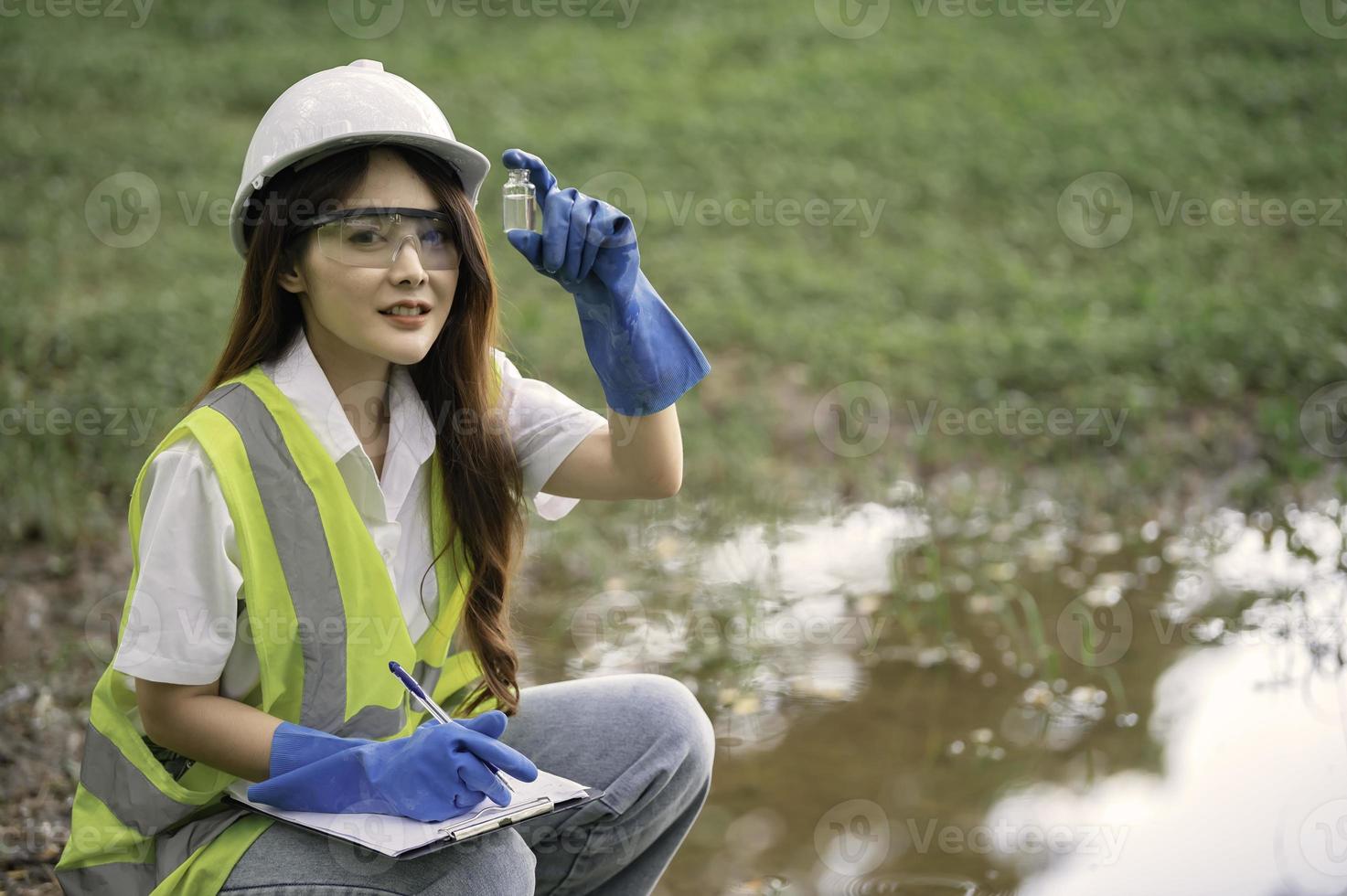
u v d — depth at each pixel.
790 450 15.20
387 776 4.88
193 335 16.27
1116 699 9.97
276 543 5.17
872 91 27.75
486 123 25.20
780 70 29.25
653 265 19.88
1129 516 13.66
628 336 5.41
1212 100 26.44
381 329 5.25
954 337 17.38
